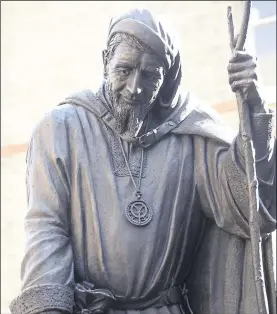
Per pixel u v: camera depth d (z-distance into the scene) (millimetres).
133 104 8266
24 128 20969
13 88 21125
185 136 8594
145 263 8180
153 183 8375
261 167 8305
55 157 8344
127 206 8250
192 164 8523
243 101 8211
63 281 7988
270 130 8258
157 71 8234
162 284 8297
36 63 21125
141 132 8453
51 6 21203
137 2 20469
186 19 19812
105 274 8156
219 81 19328
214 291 8461
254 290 8320
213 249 8531
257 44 19047
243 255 8445
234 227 8406
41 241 8125
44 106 20953
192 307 8539
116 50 8250
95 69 20828
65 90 20891
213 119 8672
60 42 21062
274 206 8477
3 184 20797
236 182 8266
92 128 8484
